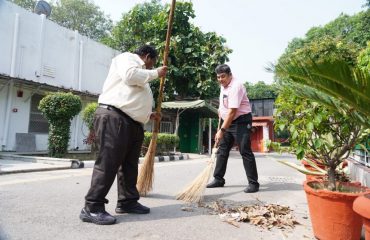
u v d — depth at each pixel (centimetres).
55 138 803
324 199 226
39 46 1085
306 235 246
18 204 299
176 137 1224
